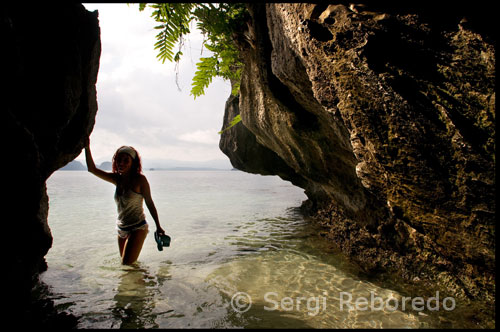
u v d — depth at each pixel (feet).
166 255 13.99
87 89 10.14
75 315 7.94
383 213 12.55
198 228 21.03
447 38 6.15
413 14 6.63
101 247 15.53
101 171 12.57
